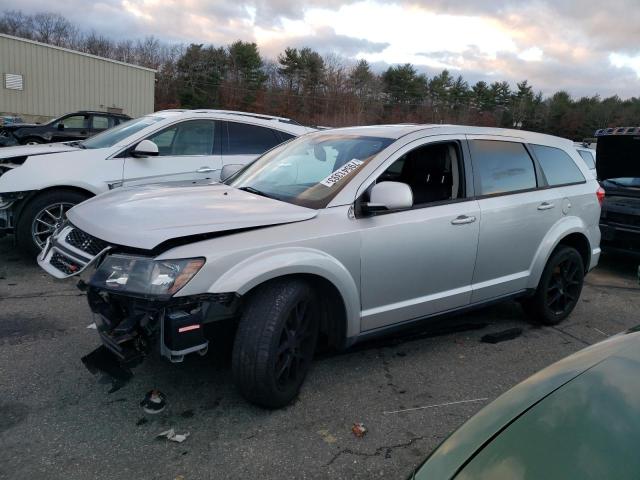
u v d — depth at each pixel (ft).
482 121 249.75
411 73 234.79
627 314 18.04
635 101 251.19
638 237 22.13
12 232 19.94
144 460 9.11
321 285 11.27
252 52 214.69
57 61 96.12
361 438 10.00
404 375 12.57
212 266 9.57
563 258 15.92
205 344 9.80
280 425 10.28
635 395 5.41
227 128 22.95
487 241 13.73
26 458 9.04
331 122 211.20
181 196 11.94
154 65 213.66
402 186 11.26
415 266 12.36
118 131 22.49
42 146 22.22
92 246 10.36
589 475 4.58
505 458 5.07
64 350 13.07
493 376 12.75
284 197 12.15
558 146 16.70
